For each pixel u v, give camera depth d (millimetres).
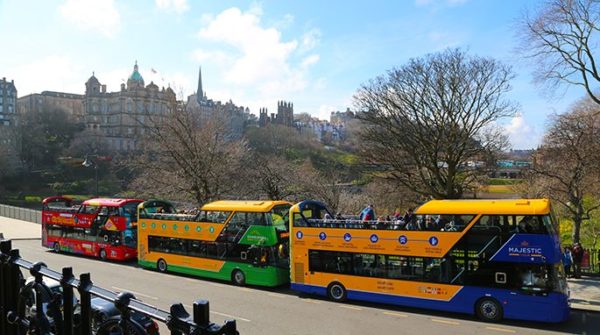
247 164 44719
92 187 88312
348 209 42906
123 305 3162
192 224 25047
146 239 27344
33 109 135875
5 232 45281
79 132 126625
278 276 21750
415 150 31578
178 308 2906
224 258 23406
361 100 44969
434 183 33312
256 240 22297
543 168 28812
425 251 17328
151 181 37219
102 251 30688
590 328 15234
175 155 35844
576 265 22422
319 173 47656
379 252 18406
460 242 16688
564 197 30250
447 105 30703
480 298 16172
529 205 15672
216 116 47219
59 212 34094
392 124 32312
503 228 16016
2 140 104375
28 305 4836
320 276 19859
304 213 20953
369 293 18531
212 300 19547
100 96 152000
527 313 15320
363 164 35062
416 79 31797
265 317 16781
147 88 130125
